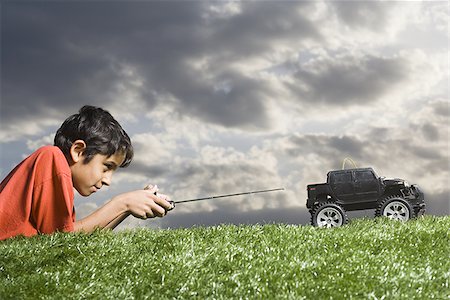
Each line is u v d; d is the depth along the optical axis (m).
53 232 4.88
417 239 6.08
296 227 6.43
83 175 4.84
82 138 4.79
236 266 4.68
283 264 4.74
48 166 4.68
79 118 4.83
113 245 5.05
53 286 4.14
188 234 5.89
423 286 4.41
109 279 4.38
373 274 4.57
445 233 6.33
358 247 5.62
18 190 4.70
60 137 4.88
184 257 4.80
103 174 4.96
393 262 5.02
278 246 5.45
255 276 4.38
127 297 4.04
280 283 4.29
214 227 6.29
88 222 4.98
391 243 5.85
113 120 5.02
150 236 5.79
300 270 4.58
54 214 4.74
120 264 4.64
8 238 4.79
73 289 4.12
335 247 5.62
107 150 4.86
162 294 4.12
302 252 5.24
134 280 4.33
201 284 4.25
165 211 5.09
